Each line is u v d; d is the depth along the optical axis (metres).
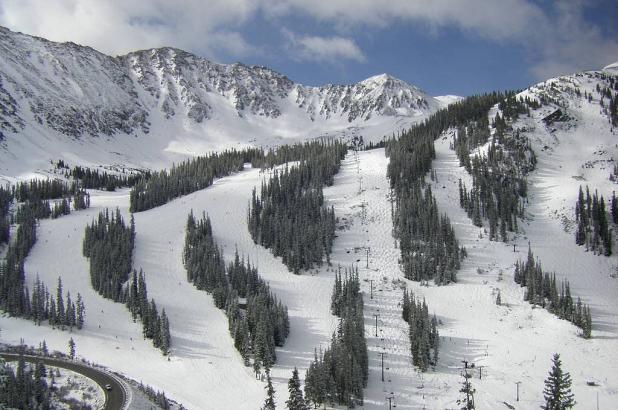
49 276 174.25
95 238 192.00
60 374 105.19
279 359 137.25
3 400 90.81
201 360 135.12
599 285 171.50
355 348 128.62
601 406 117.31
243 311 157.50
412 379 129.00
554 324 149.25
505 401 119.06
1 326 143.12
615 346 139.25
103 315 155.50
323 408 117.69
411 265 177.88
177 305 162.12
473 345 143.00
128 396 98.25
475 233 197.50
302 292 170.75
